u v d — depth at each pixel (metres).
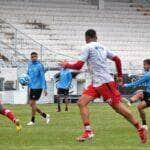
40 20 85.06
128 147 21.78
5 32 79.38
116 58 23.30
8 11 85.25
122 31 88.75
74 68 22.88
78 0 93.50
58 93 50.88
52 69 67.19
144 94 30.47
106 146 22.16
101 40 85.19
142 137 22.97
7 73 64.94
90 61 23.11
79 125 33.09
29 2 89.00
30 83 34.53
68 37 83.19
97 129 30.20
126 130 29.61
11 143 23.30
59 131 29.02
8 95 63.97
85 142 23.67
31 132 28.38
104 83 22.91
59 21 86.31
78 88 67.31
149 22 93.06
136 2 97.56
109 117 40.53
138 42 87.25
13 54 74.44
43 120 37.41
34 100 34.34
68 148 21.31
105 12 92.06
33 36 81.31
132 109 51.94
